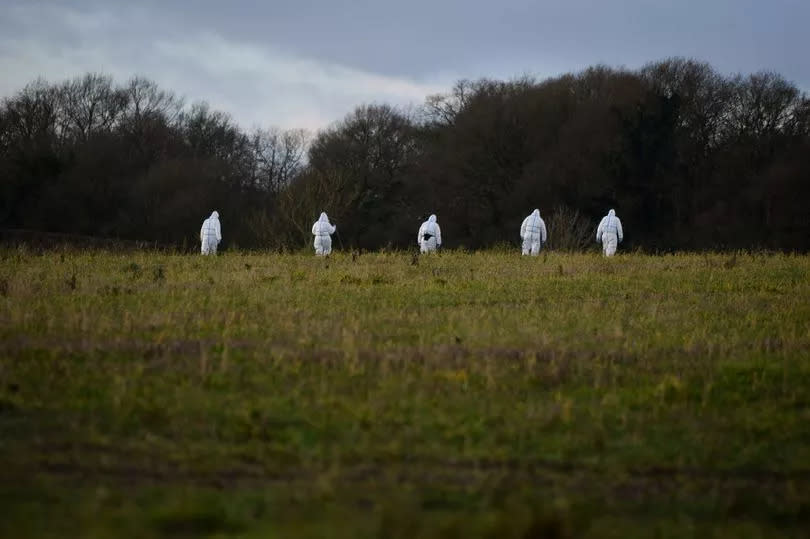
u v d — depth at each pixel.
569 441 23.17
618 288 46.72
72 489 19.53
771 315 38.75
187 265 54.47
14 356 28.20
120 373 26.95
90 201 141.88
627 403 26.08
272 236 118.44
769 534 18.83
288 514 18.58
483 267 55.06
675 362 29.77
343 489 19.84
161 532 17.69
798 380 28.36
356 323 33.53
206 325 33.12
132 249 82.00
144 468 20.83
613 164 140.00
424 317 36.25
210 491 19.67
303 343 30.62
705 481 21.45
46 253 64.38
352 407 24.66
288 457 21.62
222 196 144.75
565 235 96.12
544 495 20.06
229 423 23.56
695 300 43.09
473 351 30.08
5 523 17.67
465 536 17.39
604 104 146.75
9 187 138.62
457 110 175.25
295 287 44.09
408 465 21.47
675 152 143.88
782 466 22.34
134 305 37.38
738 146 147.88
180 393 25.42
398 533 17.38
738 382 28.16
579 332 33.75
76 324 32.06
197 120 190.75
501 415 24.66
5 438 22.30
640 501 20.09
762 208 137.75
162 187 141.88
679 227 140.75
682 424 24.81
